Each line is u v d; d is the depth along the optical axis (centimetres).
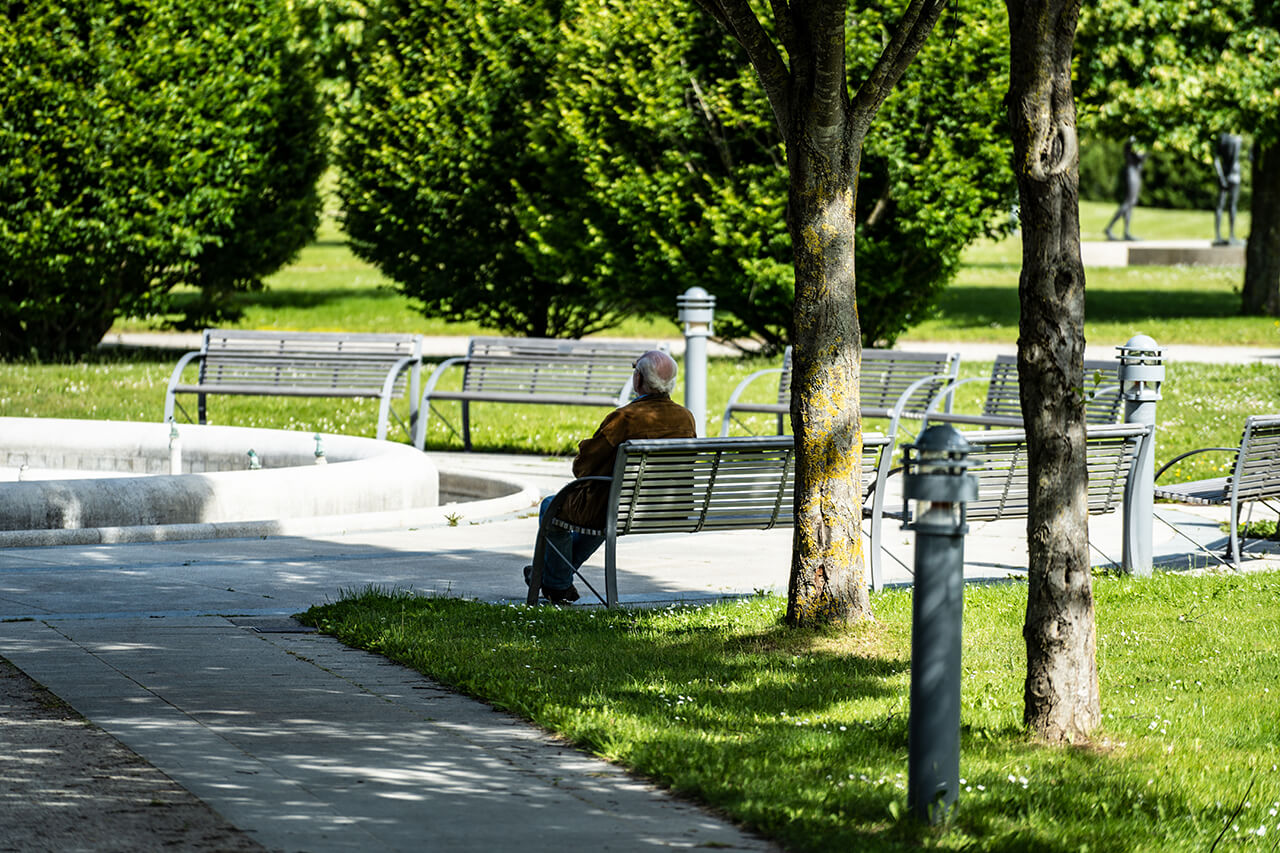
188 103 7194
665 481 2648
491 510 3762
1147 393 2961
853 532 2331
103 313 7788
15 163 6900
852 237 2284
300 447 4331
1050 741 1811
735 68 6981
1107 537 3466
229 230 7631
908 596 2688
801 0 2197
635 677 2078
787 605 2391
